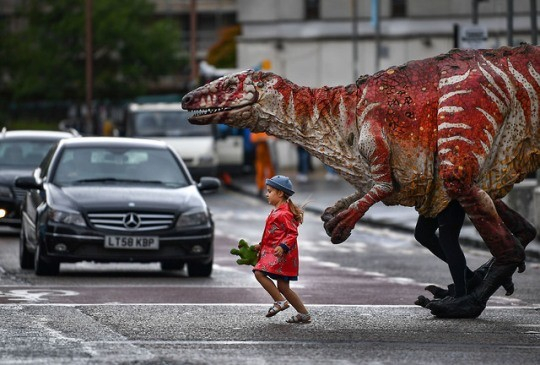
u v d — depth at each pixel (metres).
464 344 21.50
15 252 41.47
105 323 23.59
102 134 121.00
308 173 93.25
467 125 24.81
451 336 22.48
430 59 25.30
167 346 20.75
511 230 26.44
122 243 33.47
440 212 25.41
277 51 101.62
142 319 24.23
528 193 46.72
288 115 25.64
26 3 133.62
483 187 25.28
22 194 47.28
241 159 87.06
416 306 27.20
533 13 47.91
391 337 22.25
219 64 118.94
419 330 23.25
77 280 32.81
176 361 19.17
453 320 24.83
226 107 25.64
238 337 21.92
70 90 134.62
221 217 61.72
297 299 24.12
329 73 101.12
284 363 19.12
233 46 119.25
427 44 99.06
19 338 21.50
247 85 25.59
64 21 130.75
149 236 33.59
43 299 27.72
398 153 25.05
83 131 129.12
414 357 19.97
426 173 25.08
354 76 88.00
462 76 24.98
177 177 36.25
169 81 157.88
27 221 35.94
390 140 25.03
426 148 25.03
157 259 33.66
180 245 33.75
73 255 33.44
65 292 29.39
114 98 135.00
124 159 36.41
